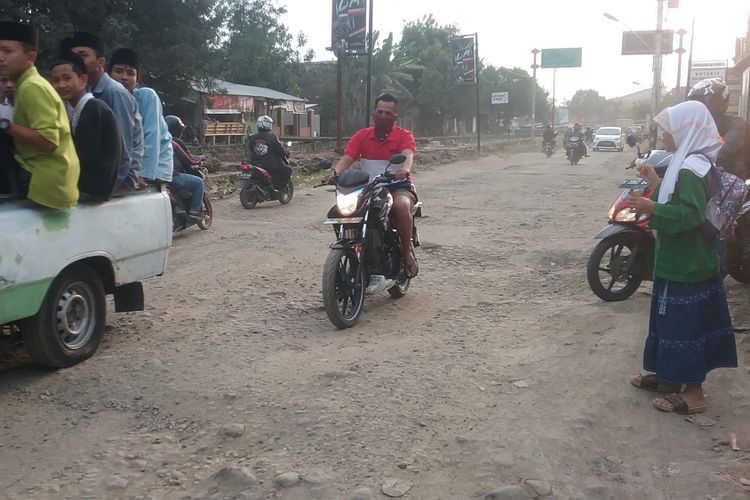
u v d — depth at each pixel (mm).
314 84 55031
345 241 5598
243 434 3754
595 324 5410
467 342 5145
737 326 5262
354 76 47125
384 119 5941
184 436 3773
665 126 3844
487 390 4254
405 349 4984
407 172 5734
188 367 4672
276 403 4086
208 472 3416
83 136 4590
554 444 3592
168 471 3436
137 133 5289
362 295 5730
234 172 16406
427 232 9844
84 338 4785
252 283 7008
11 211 4117
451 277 7277
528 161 29594
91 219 4652
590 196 14562
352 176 5570
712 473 3348
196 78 27609
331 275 5359
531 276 7262
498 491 3141
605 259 7699
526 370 4551
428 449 3551
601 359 4676
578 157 26594
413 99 53531
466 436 3672
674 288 3871
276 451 3570
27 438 3775
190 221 9703
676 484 3283
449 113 57969
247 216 11773
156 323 5684
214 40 27312
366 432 3717
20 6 21484
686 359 3857
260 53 45406
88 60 5137
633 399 4109
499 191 15664
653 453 3557
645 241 6035
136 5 24031
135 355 4906
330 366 4633
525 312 5914
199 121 32750
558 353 4836
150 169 6684
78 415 4031
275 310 6074
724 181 3814
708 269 3807
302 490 3211
